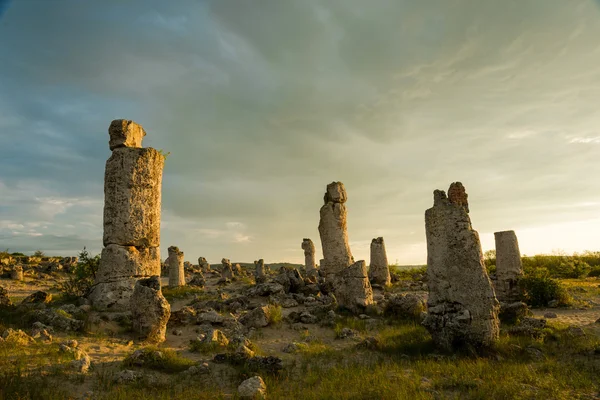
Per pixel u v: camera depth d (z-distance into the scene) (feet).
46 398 23.75
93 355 33.99
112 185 52.06
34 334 36.04
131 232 51.55
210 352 37.68
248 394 25.89
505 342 36.14
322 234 72.49
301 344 41.16
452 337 36.22
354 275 57.88
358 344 40.22
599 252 119.75
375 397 25.46
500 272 66.39
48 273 118.93
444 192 39.88
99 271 50.88
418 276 105.40
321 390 26.94
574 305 59.62
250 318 49.14
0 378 25.43
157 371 31.73
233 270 144.25
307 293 73.56
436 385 27.76
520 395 25.76
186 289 85.30
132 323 42.22
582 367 30.86
